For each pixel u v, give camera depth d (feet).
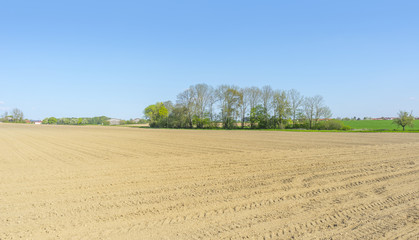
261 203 23.00
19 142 93.35
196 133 164.55
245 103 260.01
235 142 92.89
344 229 17.67
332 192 26.58
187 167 41.52
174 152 62.49
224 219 19.27
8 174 36.11
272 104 246.47
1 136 127.54
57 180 32.22
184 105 272.72
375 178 32.96
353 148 69.51
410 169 38.91
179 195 25.46
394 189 27.71
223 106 261.85
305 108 239.91
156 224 18.29
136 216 19.76
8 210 21.02
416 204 22.82
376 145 77.82
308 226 18.12
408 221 19.06
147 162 46.91
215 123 266.98
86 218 19.31
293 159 49.83
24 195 25.43
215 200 23.86
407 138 108.99
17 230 17.12
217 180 32.01
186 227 17.81
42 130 199.11
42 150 67.41
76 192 26.55
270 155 56.18
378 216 20.04
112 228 17.54
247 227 17.88
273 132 175.94
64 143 89.35
